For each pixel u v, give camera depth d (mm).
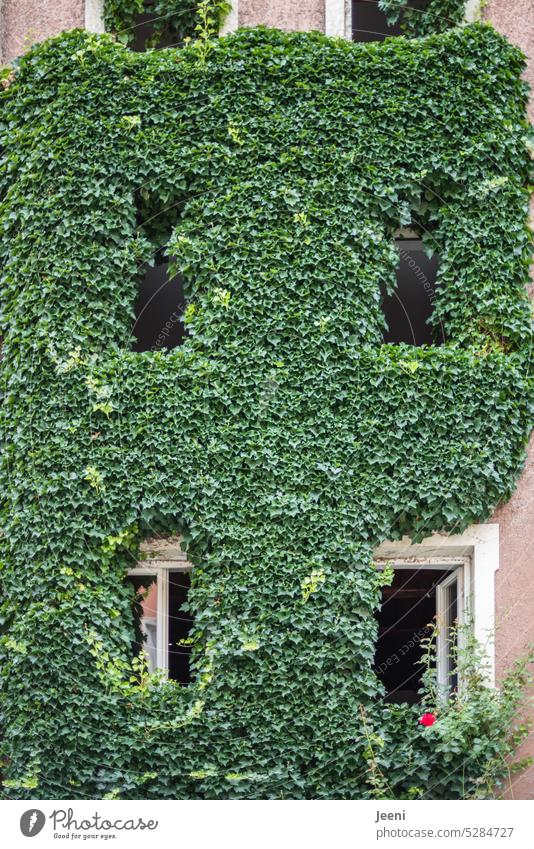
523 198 11266
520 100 11430
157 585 11352
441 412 10781
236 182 11078
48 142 11141
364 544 10594
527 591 10891
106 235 11055
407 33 11859
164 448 10664
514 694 10281
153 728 10352
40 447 10719
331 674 10422
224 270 10977
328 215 11016
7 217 11188
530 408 10898
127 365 10797
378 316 11023
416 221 11430
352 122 11156
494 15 11781
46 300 10945
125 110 11203
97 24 11867
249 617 10477
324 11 11844
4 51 11938
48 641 10469
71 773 10406
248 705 10398
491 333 11062
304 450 10695
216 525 10578
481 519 10852
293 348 10844
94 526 10594
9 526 10672
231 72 11203
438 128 11227
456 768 10406
